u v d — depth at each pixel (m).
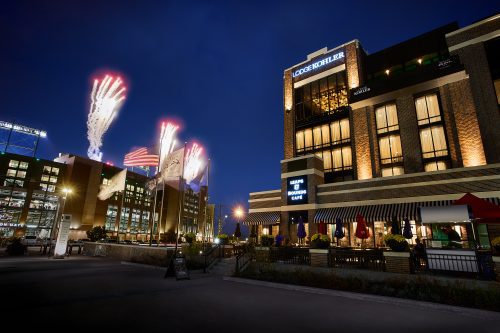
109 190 42.00
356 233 18.97
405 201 23.08
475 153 24.62
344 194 26.70
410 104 29.28
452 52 28.83
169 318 8.12
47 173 89.62
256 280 15.24
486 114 25.39
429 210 14.21
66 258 28.89
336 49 36.97
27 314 8.27
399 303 10.42
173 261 16.39
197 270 19.81
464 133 25.55
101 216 100.38
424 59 31.95
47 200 87.50
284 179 30.98
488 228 19.55
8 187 79.75
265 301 10.70
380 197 24.52
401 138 29.05
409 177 23.53
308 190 28.75
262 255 18.47
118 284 13.82
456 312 9.23
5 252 34.06
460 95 26.56
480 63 27.03
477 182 20.48
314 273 14.41
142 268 21.14
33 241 52.91
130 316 8.26
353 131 32.50
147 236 117.38
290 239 28.92
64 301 10.01
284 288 13.66
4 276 15.93
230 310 9.22
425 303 9.91
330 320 8.19
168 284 14.24
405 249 13.67
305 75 39.19
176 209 125.94
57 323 7.45
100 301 10.12
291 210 29.45
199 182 33.75
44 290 11.94
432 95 28.61
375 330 7.32
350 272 13.88
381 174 29.88
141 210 117.00
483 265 11.88
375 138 30.78
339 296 11.83
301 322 7.95
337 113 34.44
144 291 12.26
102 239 59.53
